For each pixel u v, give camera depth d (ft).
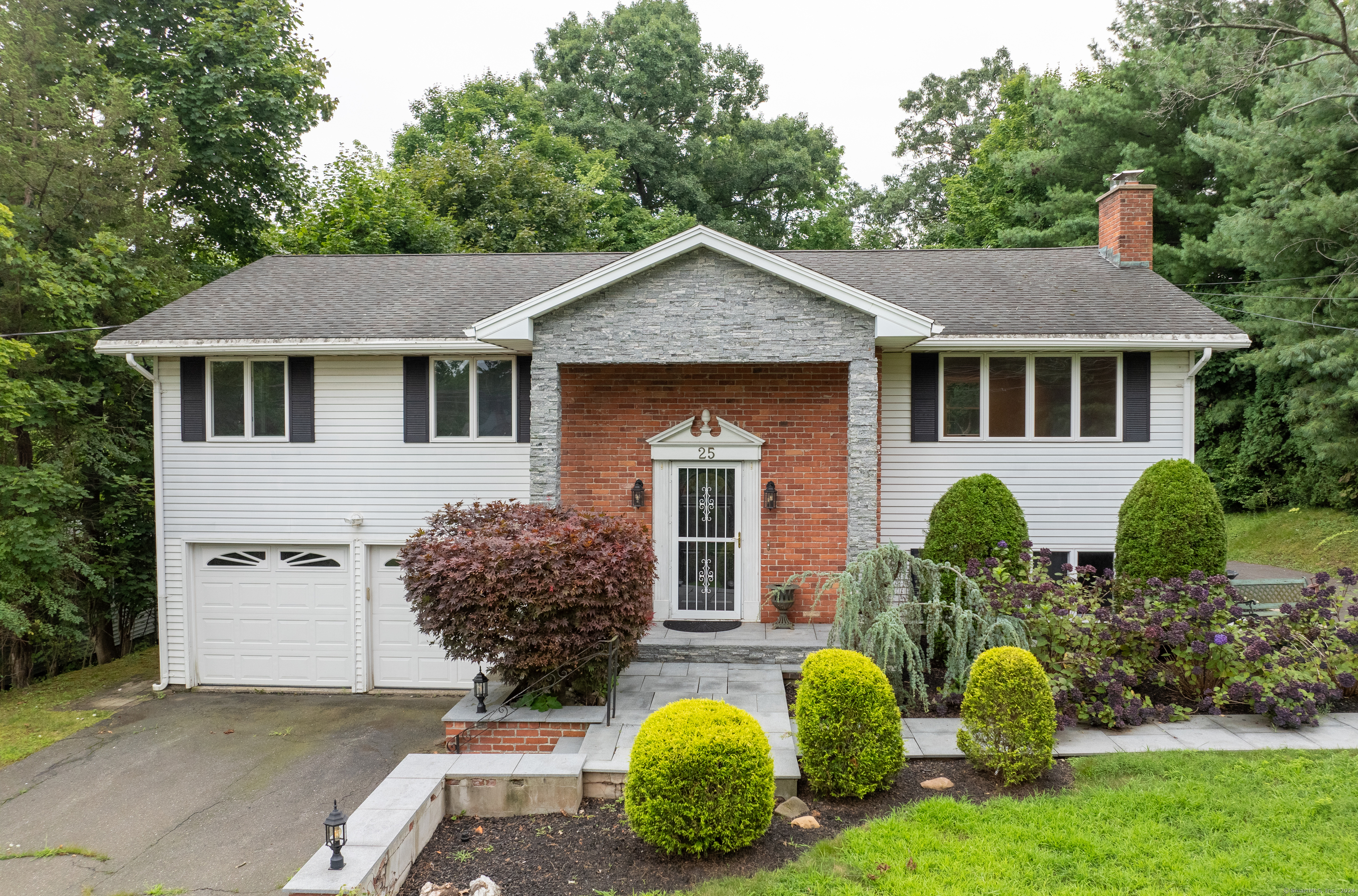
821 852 18.70
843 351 33.27
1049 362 38.65
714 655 34.19
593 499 39.78
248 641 42.83
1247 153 60.23
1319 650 27.43
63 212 48.49
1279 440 71.00
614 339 34.01
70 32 57.93
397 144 106.32
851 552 33.45
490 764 23.18
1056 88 85.97
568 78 123.54
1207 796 20.39
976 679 22.36
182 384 41.63
